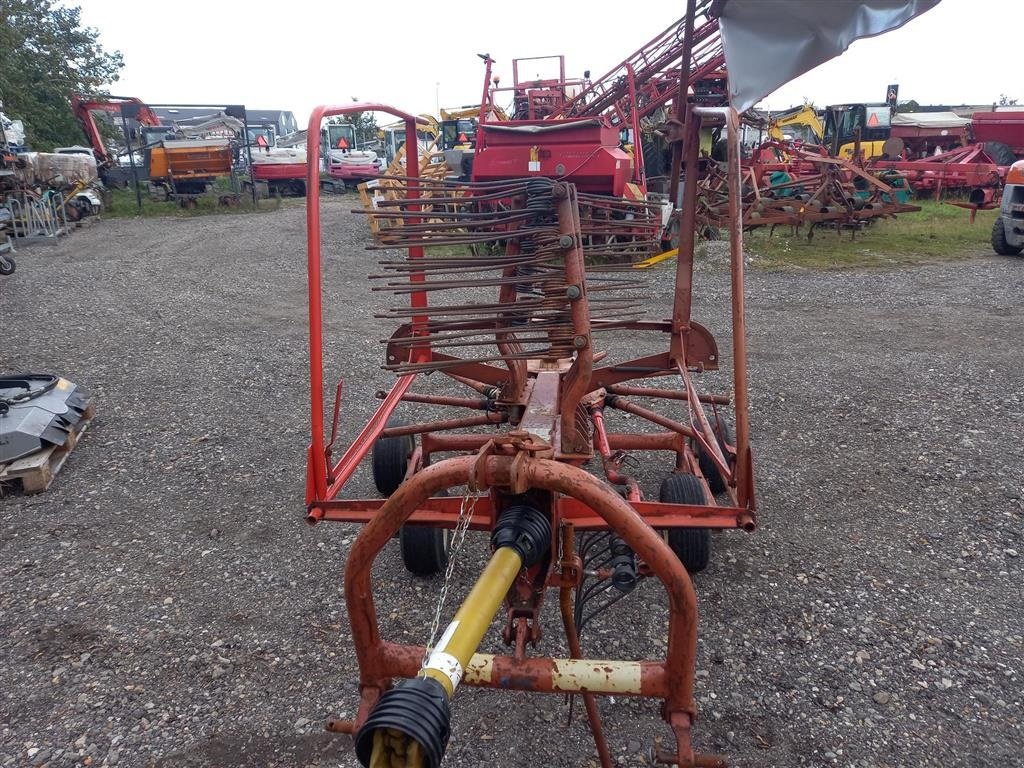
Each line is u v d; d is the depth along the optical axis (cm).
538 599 222
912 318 961
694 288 1162
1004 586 397
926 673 334
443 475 196
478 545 441
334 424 336
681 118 404
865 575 407
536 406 354
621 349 847
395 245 298
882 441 578
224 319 997
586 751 295
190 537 461
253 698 327
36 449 531
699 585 400
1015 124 2350
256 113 6247
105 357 830
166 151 2319
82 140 3058
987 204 1950
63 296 1127
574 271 289
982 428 598
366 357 823
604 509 191
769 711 314
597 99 1483
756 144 2008
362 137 4381
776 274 1263
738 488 305
